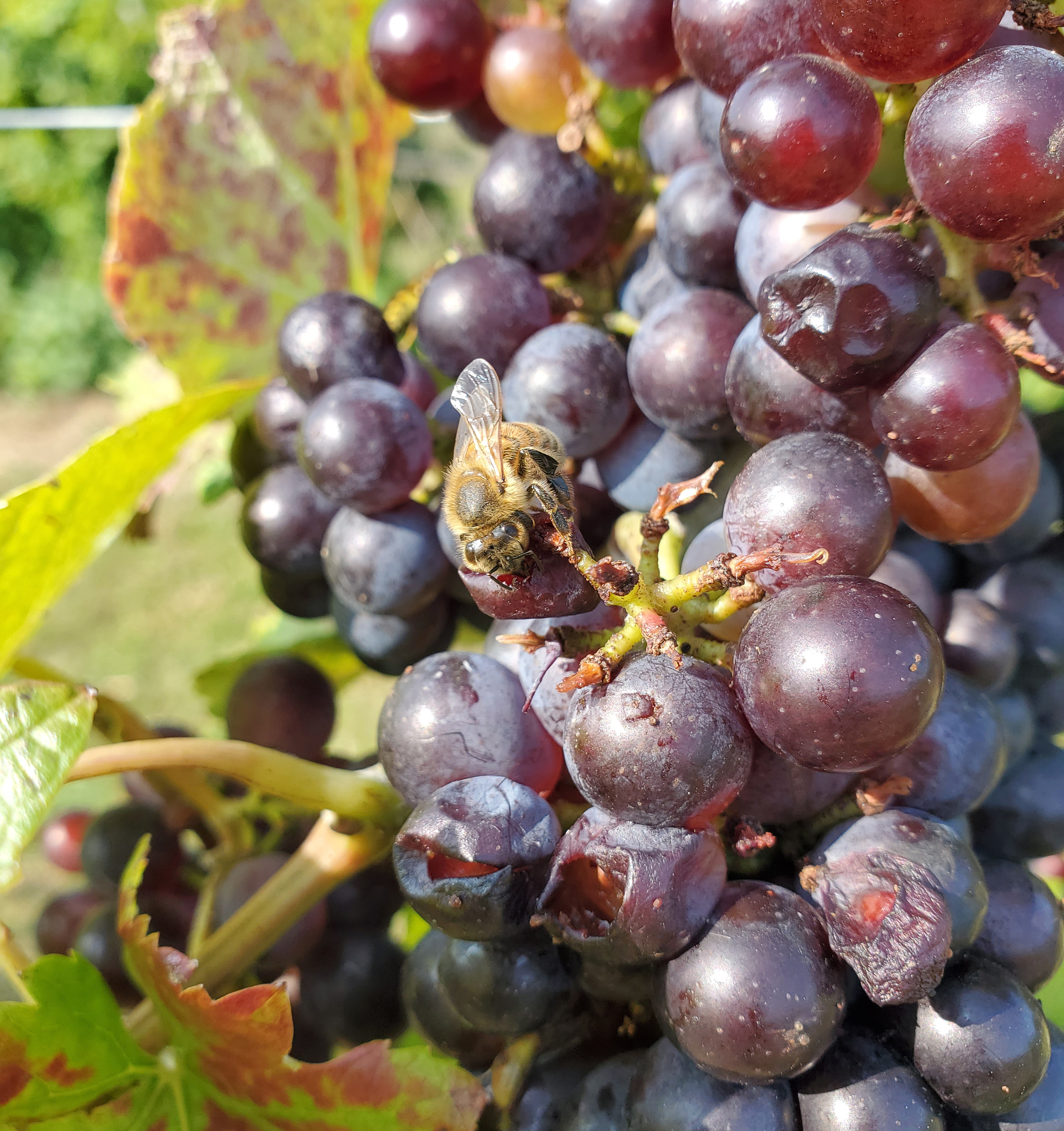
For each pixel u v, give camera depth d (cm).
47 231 99
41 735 8
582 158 11
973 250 8
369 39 12
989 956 8
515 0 14
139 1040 9
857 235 7
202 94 13
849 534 7
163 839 13
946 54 7
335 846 10
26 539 9
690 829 7
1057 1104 8
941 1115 8
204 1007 8
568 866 7
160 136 13
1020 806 10
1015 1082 7
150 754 9
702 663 7
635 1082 8
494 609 8
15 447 87
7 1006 8
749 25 8
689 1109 7
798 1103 8
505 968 8
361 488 10
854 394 8
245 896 11
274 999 8
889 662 6
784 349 8
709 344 9
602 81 11
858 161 8
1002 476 9
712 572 7
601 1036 9
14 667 11
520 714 8
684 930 7
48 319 97
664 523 7
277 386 12
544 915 7
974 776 8
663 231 10
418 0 12
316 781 9
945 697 9
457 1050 9
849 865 7
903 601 7
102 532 10
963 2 7
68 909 13
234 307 14
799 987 7
